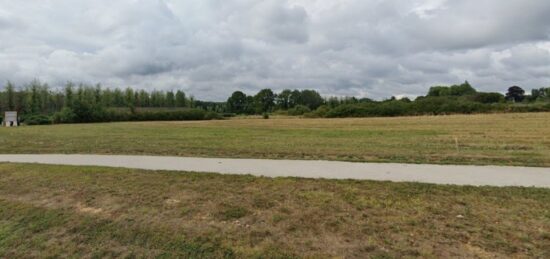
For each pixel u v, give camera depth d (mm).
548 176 5977
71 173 6477
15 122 33562
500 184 5410
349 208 4227
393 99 68812
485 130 19078
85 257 3191
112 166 7336
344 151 9930
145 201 4660
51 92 48094
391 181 5680
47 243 3506
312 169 6867
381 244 3209
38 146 11719
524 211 4027
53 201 4762
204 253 3172
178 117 53594
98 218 4082
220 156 8859
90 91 50125
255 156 8828
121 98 58250
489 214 3939
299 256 3035
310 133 18875
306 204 4406
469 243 3188
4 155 9312
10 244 3498
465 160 7836
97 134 18641
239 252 3152
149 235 3584
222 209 4277
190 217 4039
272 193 4957
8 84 43594
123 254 3223
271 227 3689
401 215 3945
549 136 14836
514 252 3006
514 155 8719
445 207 4215
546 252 3000
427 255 2975
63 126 30422
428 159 8047
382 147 11125
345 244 3238
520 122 25891
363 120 38031
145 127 27594
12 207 4543
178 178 6012
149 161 8031
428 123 27766
